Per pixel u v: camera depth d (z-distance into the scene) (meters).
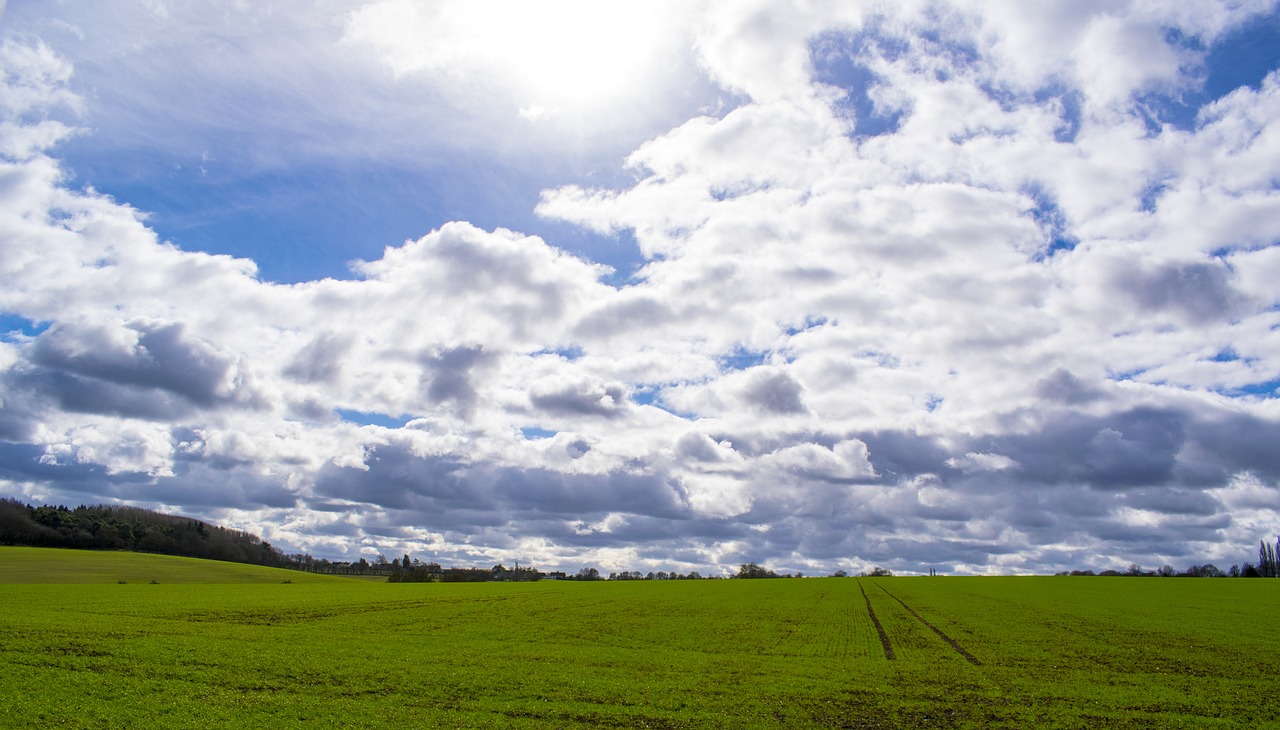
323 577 184.12
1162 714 33.22
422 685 35.12
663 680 38.50
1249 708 34.81
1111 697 36.41
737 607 87.06
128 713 28.03
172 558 184.50
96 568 147.88
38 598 72.19
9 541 184.12
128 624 51.53
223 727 26.88
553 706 31.91
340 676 36.31
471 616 69.12
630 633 59.88
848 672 42.66
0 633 43.66
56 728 25.88
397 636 52.81
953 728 30.52
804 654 50.69
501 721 29.17
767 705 33.44
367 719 28.69
